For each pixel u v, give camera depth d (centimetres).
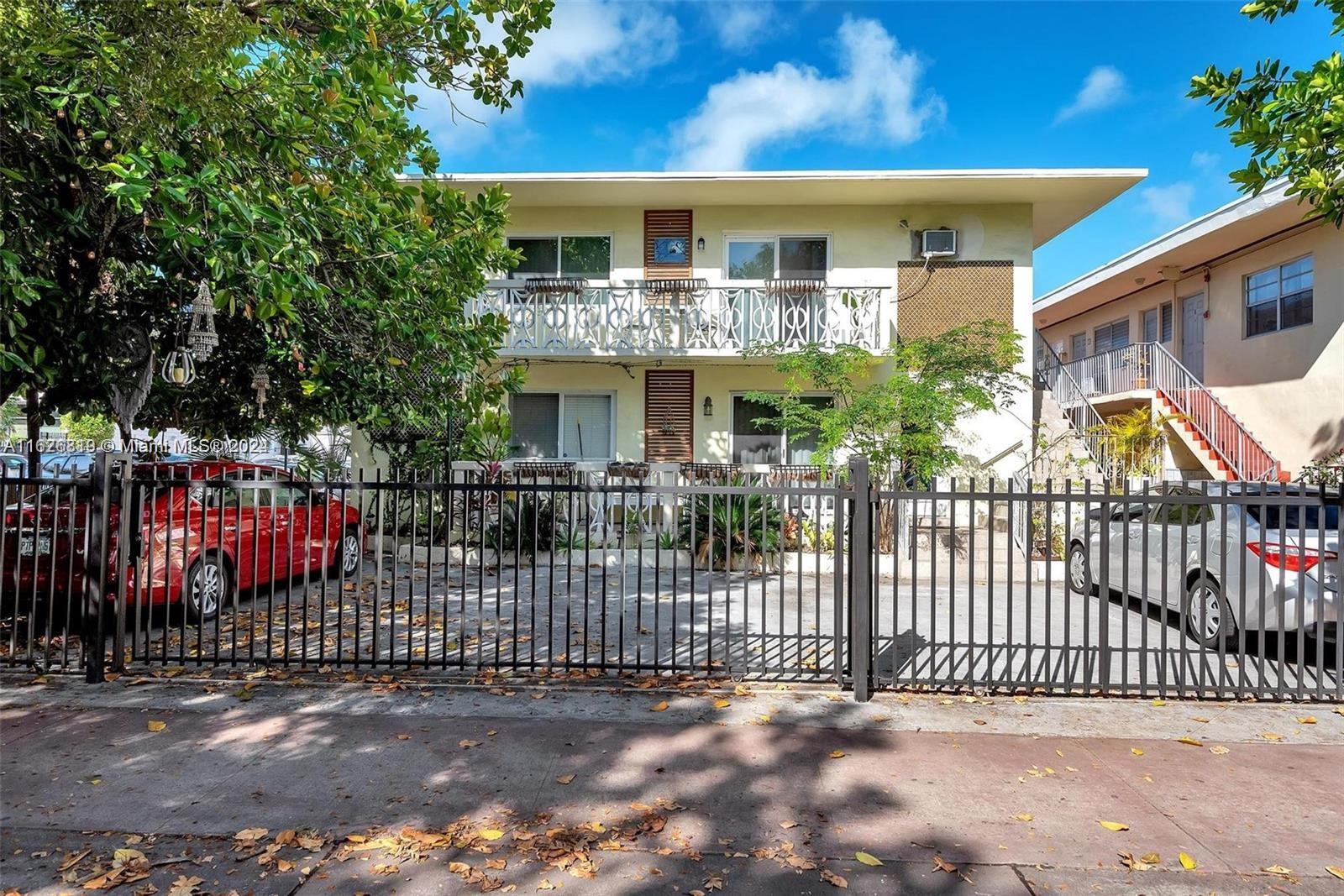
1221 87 515
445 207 771
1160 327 1942
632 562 1134
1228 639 722
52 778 409
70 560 579
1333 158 499
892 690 558
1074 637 758
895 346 1273
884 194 1363
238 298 683
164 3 420
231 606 833
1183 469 1639
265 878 319
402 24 580
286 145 563
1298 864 331
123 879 317
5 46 490
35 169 611
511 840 349
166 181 467
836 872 324
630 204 1439
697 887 314
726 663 578
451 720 496
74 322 711
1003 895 309
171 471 816
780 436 1441
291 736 468
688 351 1352
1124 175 1271
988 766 430
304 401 952
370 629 759
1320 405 1424
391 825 361
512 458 1444
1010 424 1356
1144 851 341
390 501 1025
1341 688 544
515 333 1366
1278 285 1548
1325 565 647
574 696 543
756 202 1409
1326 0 484
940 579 1029
